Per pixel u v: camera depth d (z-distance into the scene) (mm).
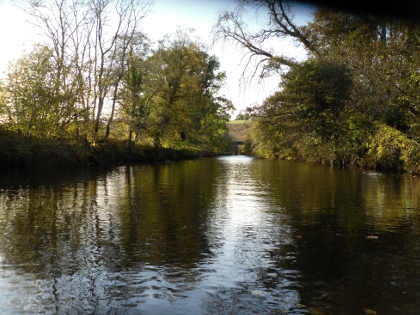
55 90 23250
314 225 7500
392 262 5086
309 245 5953
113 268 4746
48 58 22797
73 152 25516
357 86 12781
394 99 14508
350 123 12820
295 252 5547
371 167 28297
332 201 10961
